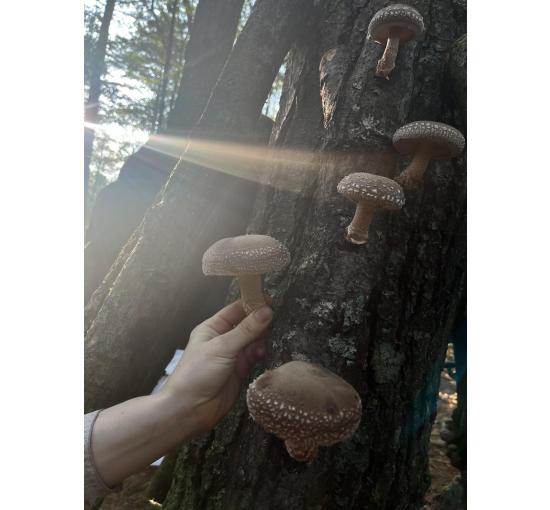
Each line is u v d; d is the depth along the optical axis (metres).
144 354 0.57
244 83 0.55
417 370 0.48
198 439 0.49
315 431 0.34
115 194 0.85
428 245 0.47
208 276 0.60
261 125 0.63
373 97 0.46
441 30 0.49
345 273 0.45
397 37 0.44
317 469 0.44
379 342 0.46
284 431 0.35
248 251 0.39
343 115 0.47
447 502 0.49
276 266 0.40
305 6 0.54
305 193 0.50
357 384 0.45
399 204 0.40
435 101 0.48
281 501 0.44
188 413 0.42
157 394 0.43
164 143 0.78
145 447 0.41
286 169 0.52
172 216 0.56
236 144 0.56
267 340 0.46
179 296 0.57
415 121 0.45
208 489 0.47
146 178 0.85
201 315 0.63
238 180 0.57
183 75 0.78
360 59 0.48
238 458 0.46
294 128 0.53
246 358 0.46
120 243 0.86
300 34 0.56
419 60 0.48
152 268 0.55
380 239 0.45
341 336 0.44
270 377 0.36
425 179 0.47
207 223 0.56
